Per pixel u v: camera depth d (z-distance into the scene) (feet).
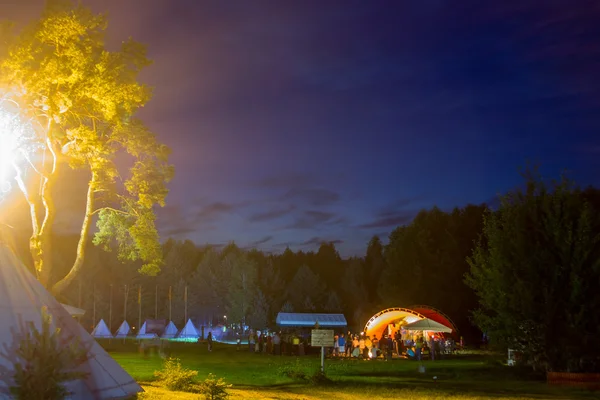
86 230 93.91
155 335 239.30
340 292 317.22
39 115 85.20
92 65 83.05
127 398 34.99
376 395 60.44
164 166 98.07
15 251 37.45
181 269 364.99
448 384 72.79
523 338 77.56
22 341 29.19
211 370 88.07
